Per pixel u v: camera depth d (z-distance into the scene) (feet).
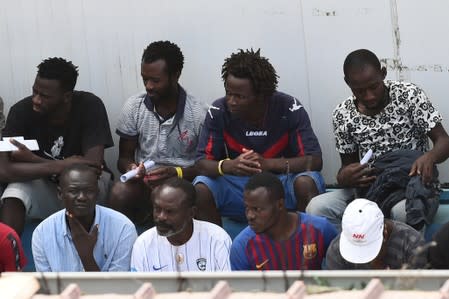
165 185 49.80
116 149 65.31
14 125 61.00
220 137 59.21
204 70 63.36
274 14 61.93
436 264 43.55
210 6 62.44
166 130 61.62
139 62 63.87
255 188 47.93
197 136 61.93
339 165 63.10
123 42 63.77
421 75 61.16
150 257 50.67
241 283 31.37
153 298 30.94
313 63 62.13
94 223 52.21
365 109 57.98
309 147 58.23
